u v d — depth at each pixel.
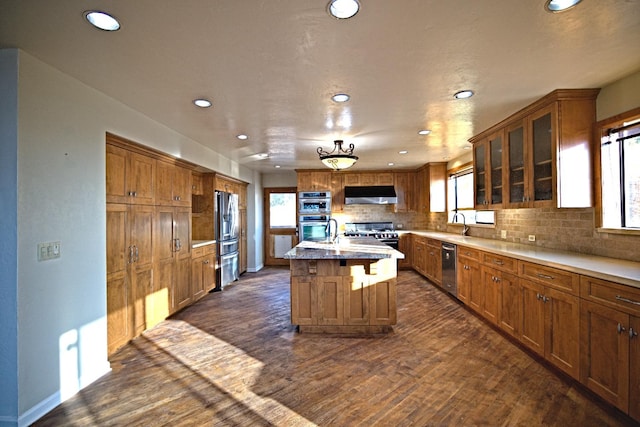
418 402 2.21
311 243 4.47
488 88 2.68
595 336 2.15
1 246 1.99
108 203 2.91
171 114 3.30
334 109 3.18
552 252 3.10
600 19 1.72
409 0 1.55
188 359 2.90
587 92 2.71
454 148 5.08
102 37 1.87
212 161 5.12
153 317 3.67
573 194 2.78
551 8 1.62
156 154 3.62
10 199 1.99
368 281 3.49
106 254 2.86
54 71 2.25
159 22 1.72
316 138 4.36
